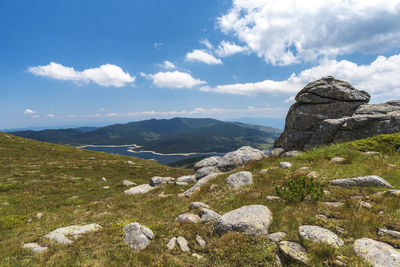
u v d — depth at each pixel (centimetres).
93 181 3061
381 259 473
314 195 884
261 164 1805
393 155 1396
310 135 2456
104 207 1569
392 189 870
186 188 1980
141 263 654
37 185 2486
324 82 2545
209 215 950
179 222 972
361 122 1986
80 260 692
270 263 570
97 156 6272
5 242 902
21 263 677
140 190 2183
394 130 1789
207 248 717
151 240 827
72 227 1043
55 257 719
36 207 1680
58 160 4572
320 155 1670
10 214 1463
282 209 871
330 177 1123
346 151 1606
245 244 671
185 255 695
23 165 3612
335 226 667
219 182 1578
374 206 760
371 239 559
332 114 2408
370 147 1580
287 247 584
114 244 809
